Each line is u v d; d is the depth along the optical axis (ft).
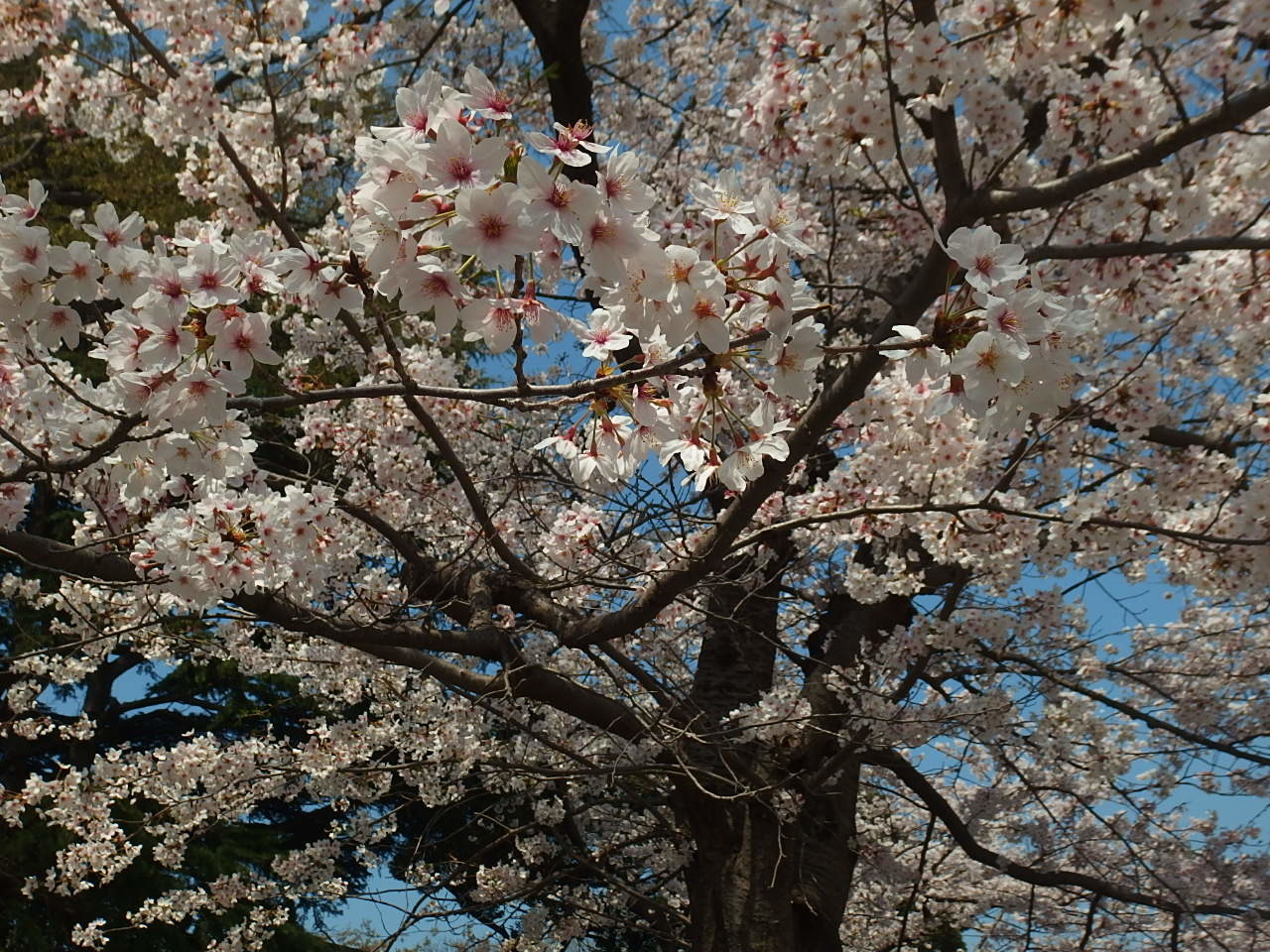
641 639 20.86
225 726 38.55
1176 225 13.44
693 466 7.74
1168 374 19.62
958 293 6.33
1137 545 14.51
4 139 36.17
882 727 18.29
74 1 15.16
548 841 25.04
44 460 8.45
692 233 7.13
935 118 12.55
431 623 16.38
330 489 11.26
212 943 25.61
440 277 5.94
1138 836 23.15
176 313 6.79
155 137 14.25
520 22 24.43
